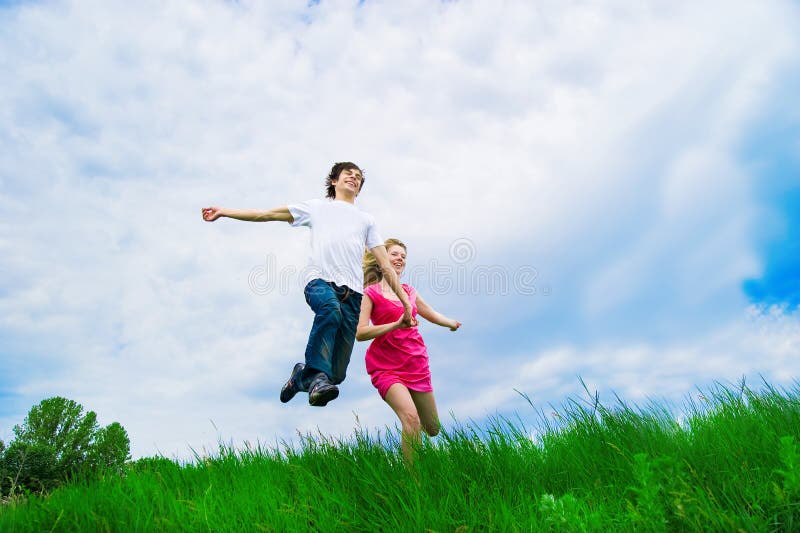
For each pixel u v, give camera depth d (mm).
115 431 15203
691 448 3229
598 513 2447
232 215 3750
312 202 4008
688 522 2262
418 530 2680
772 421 3316
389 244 4391
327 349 3506
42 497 3574
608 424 3551
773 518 2260
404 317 3766
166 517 3100
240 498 3240
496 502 2910
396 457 3545
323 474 3480
